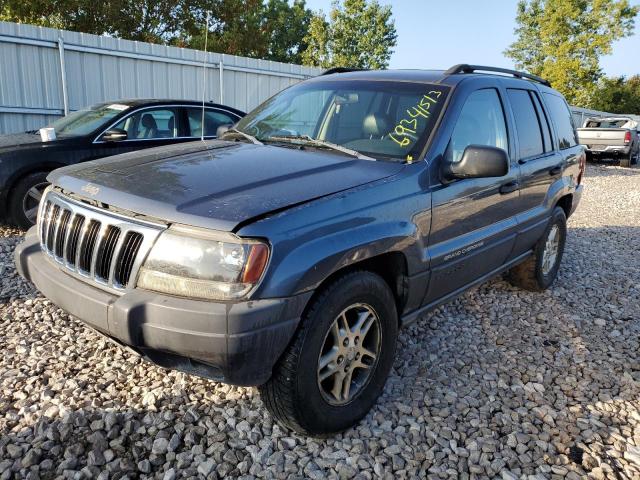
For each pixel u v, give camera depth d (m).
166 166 2.86
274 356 2.31
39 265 2.84
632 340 4.22
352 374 2.83
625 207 10.90
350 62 35.84
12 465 2.42
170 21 23.11
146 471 2.43
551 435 2.92
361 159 3.08
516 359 3.77
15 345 3.48
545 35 36.44
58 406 2.83
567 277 5.72
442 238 3.22
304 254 2.33
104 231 2.49
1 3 19.36
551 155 4.70
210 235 2.25
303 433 2.63
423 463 2.64
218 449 2.58
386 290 2.83
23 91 9.94
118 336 2.32
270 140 3.53
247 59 13.08
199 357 2.26
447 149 3.23
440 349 3.83
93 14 20.80
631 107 43.41
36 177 6.21
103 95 10.98
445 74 3.71
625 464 2.72
